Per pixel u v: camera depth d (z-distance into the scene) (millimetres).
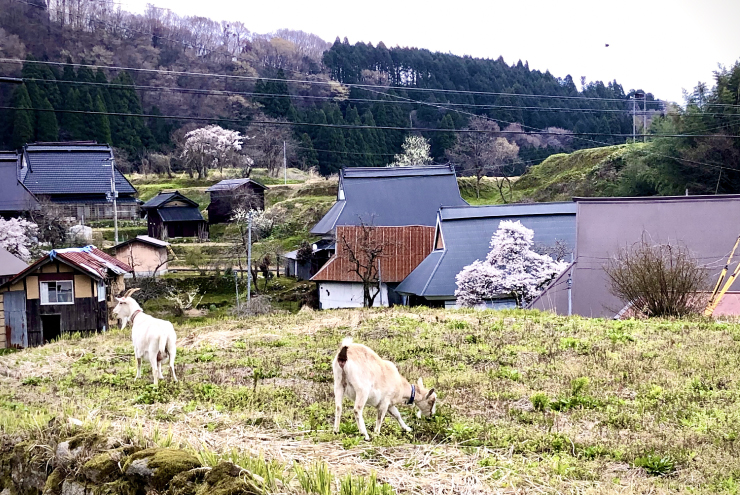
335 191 68125
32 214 50469
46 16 94688
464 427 7949
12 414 8945
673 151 56688
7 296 27016
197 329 18125
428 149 79312
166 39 102500
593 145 88500
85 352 15500
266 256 47625
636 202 23016
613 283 18188
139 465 6039
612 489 5965
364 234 37406
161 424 8516
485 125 83625
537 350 12500
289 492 5395
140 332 11672
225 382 11508
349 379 7598
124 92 85688
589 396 9227
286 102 89438
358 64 110062
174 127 90000
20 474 7391
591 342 12961
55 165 61594
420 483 6008
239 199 62156
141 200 65312
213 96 91375
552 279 26750
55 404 10164
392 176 47469
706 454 6871
